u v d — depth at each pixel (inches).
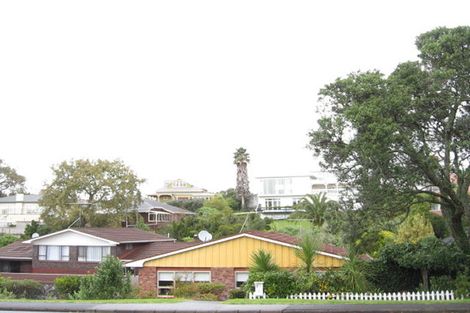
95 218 2289.6
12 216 3388.3
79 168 2274.9
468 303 656.4
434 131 746.2
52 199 2244.1
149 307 660.1
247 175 3636.8
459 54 684.7
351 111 671.1
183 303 711.1
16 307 681.6
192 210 3735.2
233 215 2522.1
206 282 1037.2
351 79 715.4
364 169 699.4
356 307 627.8
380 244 1258.0
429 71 728.3
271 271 893.8
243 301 722.2
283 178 3848.4
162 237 1738.4
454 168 735.1
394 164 689.0
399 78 722.8
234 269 1031.6
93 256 1482.5
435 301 701.3
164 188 5457.7
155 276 1074.7
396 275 874.1
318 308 625.0
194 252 1061.1
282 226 2132.1
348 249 908.6
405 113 692.1
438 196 794.8
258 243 1019.3
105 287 834.8
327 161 768.3
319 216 2062.0
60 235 1524.4
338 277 834.8
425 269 842.8
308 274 858.1
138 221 2522.1
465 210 771.4
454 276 845.8
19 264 1617.9
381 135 639.8
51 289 1077.1
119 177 2332.7
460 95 702.5
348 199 767.7
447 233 1513.3
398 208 781.9
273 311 615.8
